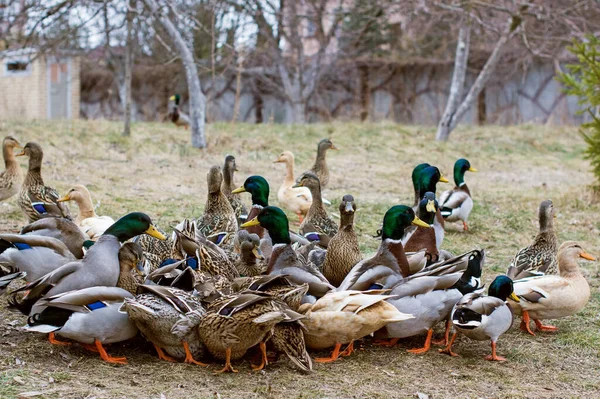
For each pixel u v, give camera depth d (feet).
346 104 98.73
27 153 31.01
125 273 20.12
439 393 17.81
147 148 53.57
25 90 96.68
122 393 16.49
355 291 19.44
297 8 92.22
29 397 15.84
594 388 18.78
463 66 66.03
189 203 39.29
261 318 16.97
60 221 23.95
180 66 95.20
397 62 95.35
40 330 17.47
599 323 23.81
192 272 19.48
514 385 18.63
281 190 37.06
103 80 106.52
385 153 59.98
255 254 22.00
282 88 95.25
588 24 77.25
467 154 62.44
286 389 17.43
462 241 35.06
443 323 23.48
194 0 71.26
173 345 18.57
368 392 17.53
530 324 23.75
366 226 36.73
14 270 21.02
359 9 77.61
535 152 65.72
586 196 45.16
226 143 57.47
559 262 23.17
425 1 66.85
